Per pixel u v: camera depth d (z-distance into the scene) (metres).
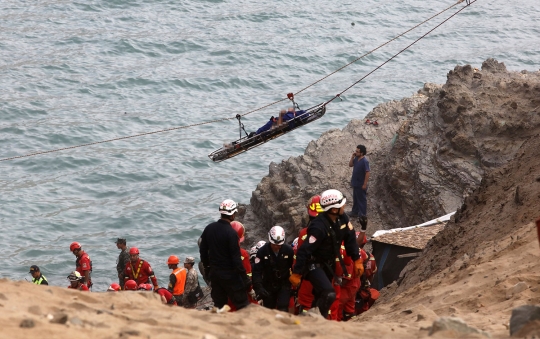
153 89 50.78
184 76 53.06
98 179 38.03
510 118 24.58
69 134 42.88
